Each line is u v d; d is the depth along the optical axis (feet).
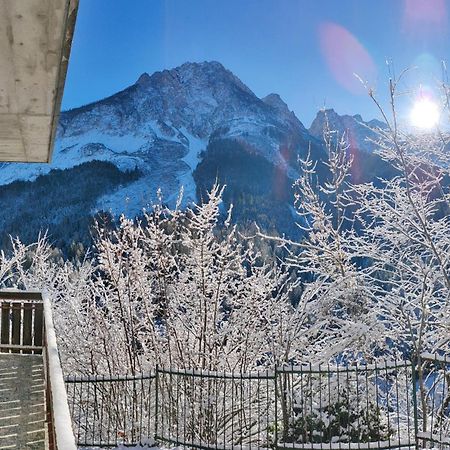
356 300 36.37
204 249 37.81
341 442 24.53
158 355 39.55
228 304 39.14
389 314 35.78
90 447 28.63
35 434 21.22
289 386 27.35
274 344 35.81
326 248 38.96
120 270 40.81
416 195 35.60
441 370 31.99
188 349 39.32
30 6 9.60
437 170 36.63
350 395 26.99
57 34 10.64
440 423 30.35
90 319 42.42
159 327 41.88
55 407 9.95
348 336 33.55
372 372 29.30
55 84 13.39
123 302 40.65
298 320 35.53
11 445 20.20
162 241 40.24
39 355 34.19
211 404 33.17
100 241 41.60
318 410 26.37
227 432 35.78
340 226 39.06
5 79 13.06
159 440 28.53
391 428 27.45
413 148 36.50
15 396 25.91
